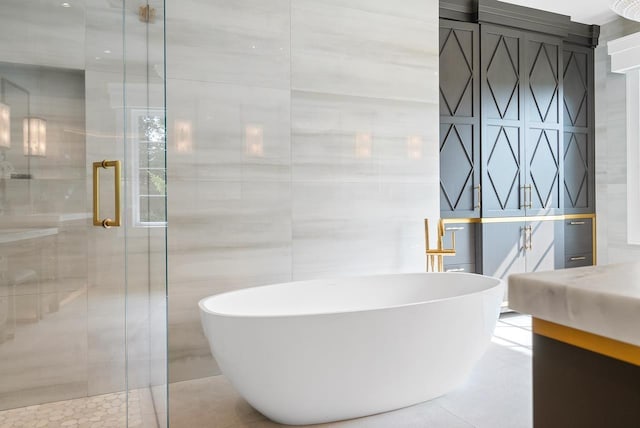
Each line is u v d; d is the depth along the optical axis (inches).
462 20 161.0
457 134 156.6
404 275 127.3
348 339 84.7
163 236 78.4
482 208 159.2
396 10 142.3
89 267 90.5
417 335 90.0
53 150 92.3
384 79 140.7
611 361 17.2
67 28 92.6
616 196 184.9
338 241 134.0
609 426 17.3
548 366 19.8
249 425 89.0
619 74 182.7
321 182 131.5
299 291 116.4
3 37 92.1
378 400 90.4
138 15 85.3
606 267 22.2
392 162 142.4
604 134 188.5
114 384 89.0
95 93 91.4
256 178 122.9
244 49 121.0
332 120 132.9
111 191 89.7
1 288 90.1
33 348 90.0
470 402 97.5
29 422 87.0
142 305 84.7
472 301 96.2
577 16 179.3
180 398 103.2
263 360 83.1
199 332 117.0
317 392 85.4
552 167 174.4
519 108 167.2
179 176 114.3
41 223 90.9
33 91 92.6
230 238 120.0
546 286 18.7
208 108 117.2
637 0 104.0
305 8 128.5
